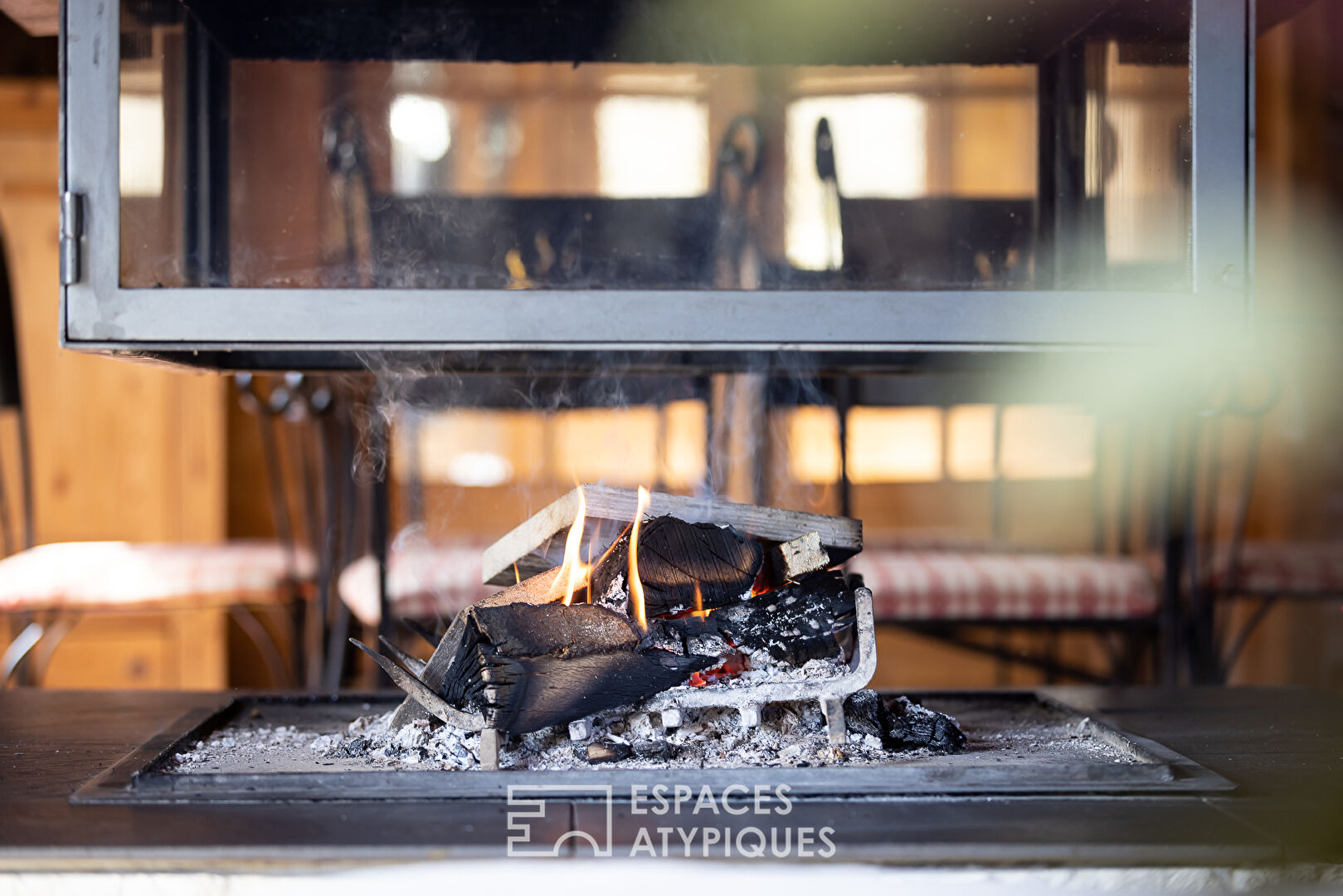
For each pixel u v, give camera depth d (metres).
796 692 1.02
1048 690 1.45
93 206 1.08
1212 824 0.89
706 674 1.05
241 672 2.93
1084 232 1.19
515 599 1.11
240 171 1.19
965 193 1.23
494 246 1.24
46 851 0.82
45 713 1.30
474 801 0.94
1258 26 1.39
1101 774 0.98
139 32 1.11
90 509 2.82
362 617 1.93
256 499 3.01
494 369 1.45
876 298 1.12
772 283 1.20
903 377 1.88
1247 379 1.80
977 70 1.24
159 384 2.83
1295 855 0.83
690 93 1.26
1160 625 1.94
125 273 1.10
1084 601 1.93
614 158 1.24
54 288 2.81
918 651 3.09
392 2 1.24
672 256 1.24
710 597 1.06
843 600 1.07
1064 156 1.21
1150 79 1.16
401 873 0.82
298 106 1.21
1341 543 2.40
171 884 0.82
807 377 1.80
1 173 2.78
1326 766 1.07
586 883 0.82
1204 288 1.12
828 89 1.26
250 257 1.17
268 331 1.10
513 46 1.25
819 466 2.96
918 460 3.17
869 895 0.82
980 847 0.83
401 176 1.23
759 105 1.26
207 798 0.94
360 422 2.22
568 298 1.11
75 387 2.82
